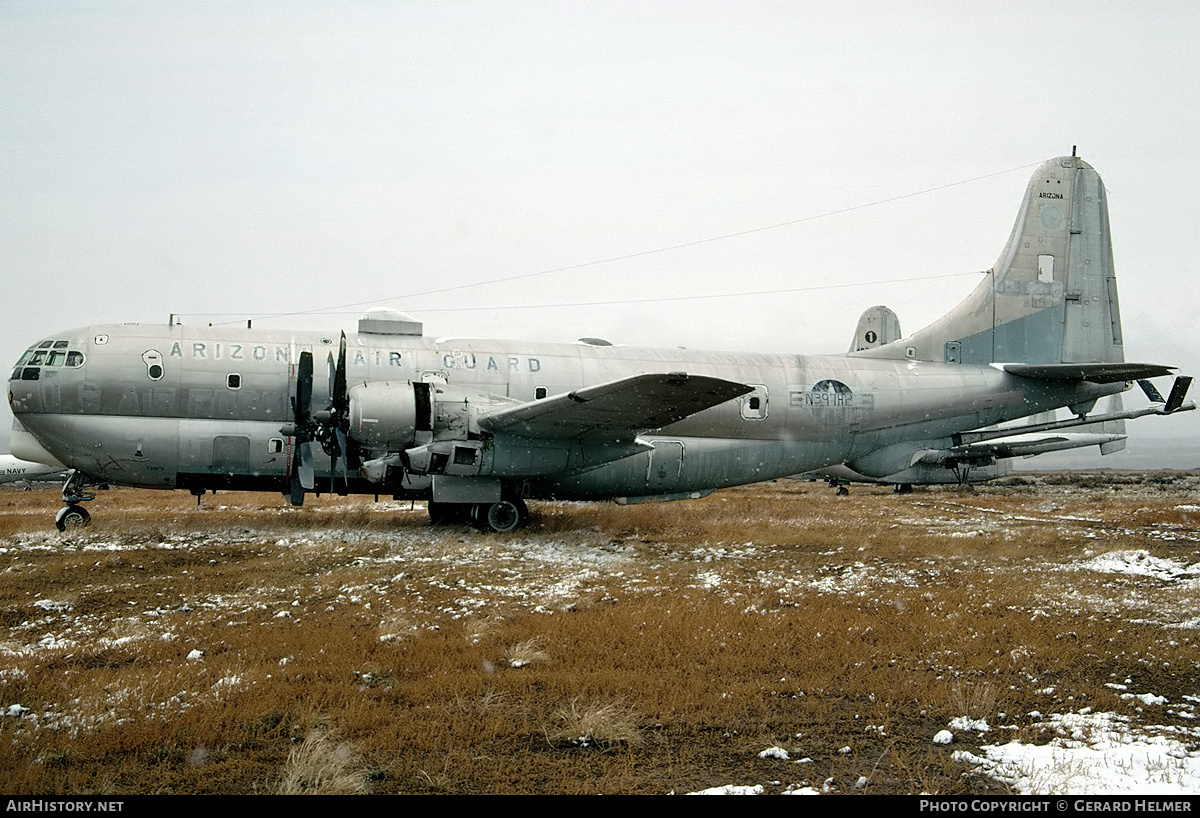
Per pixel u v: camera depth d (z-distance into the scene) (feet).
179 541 58.70
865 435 75.87
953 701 26.55
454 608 39.34
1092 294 82.12
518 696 26.89
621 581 46.65
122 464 62.18
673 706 26.03
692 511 88.69
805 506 101.24
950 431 78.38
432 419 60.18
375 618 37.24
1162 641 33.63
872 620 36.91
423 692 26.99
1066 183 81.92
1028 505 105.09
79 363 61.31
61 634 34.27
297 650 31.78
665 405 57.67
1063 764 21.45
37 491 162.81
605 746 23.11
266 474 64.08
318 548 55.62
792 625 36.04
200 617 37.37
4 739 22.39
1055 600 41.09
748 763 22.04
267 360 64.08
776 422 72.95
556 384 68.74
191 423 62.69
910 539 63.62
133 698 25.94
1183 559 52.85
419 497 68.18
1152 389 80.89
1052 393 79.10
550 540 62.39
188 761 21.83
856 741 23.61
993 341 80.18
